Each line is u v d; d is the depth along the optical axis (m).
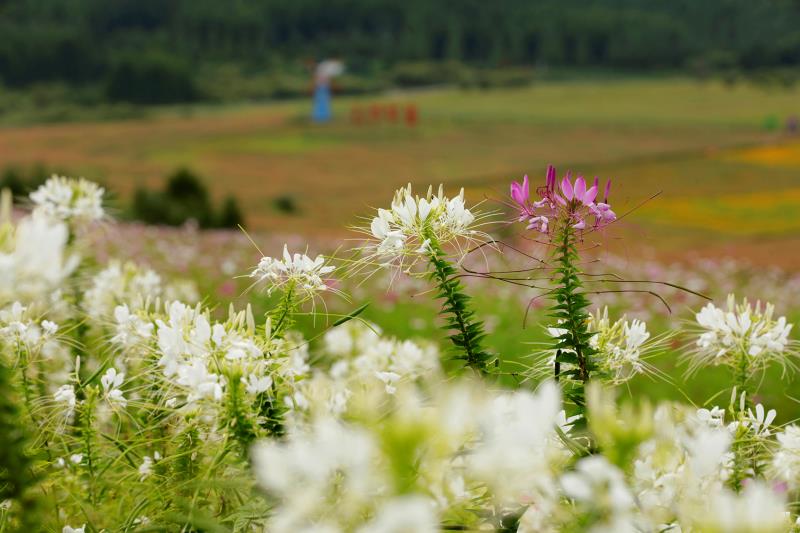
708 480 1.59
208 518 1.86
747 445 2.25
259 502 1.75
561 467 1.62
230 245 22.16
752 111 199.25
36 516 1.71
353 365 3.39
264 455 1.14
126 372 2.88
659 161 121.25
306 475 1.15
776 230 66.25
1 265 1.32
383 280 13.32
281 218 80.75
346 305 11.16
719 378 7.72
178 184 42.34
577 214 2.23
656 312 13.13
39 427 2.26
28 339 2.38
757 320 2.60
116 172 122.31
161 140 163.88
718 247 51.25
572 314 2.26
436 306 11.78
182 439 2.26
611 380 2.26
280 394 2.22
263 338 2.31
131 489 2.15
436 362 3.27
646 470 1.53
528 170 121.75
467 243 2.37
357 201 98.44
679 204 77.81
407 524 1.03
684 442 1.54
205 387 2.00
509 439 1.20
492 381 2.26
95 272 3.72
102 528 2.10
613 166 118.00
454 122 188.00
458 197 2.38
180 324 2.26
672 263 26.06
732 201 81.19
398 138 165.75
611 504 1.27
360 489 1.13
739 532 1.12
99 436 2.37
